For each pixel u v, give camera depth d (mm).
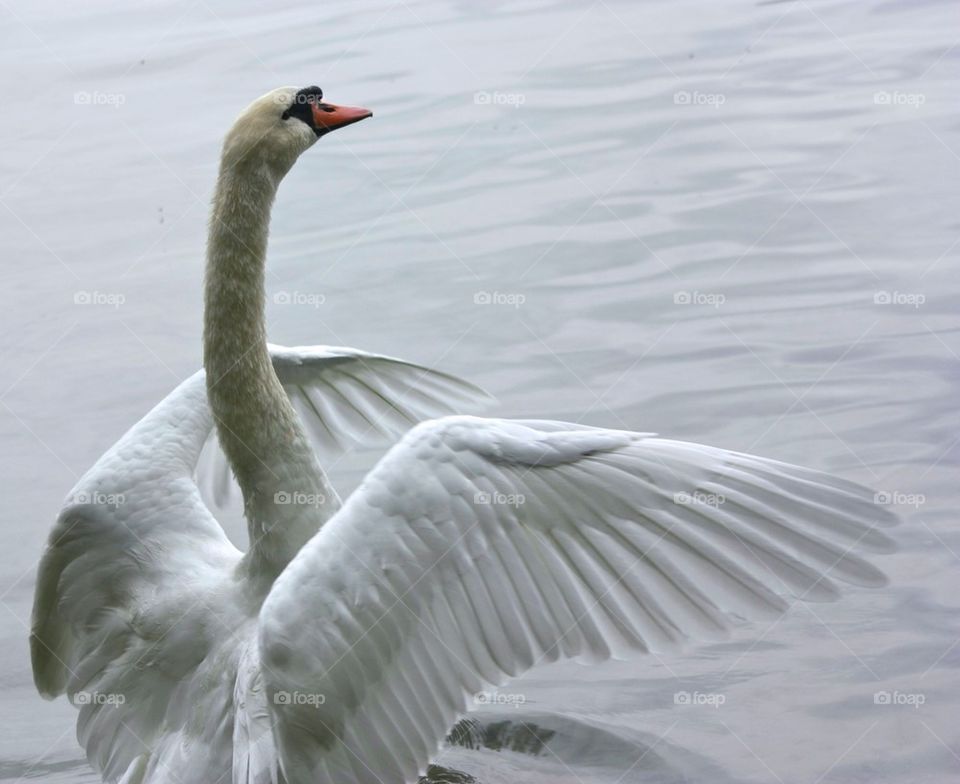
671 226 15688
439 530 6449
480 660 6523
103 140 19344
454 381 8930
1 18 24391
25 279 15617
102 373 13555
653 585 6320
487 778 8219
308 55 21828
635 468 6387
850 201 15969
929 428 11453
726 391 12266
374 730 6688
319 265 15227
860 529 6062
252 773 6719
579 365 12852
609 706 8938
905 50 20641
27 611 10312
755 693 8898
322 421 9234
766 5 23328
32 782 8695
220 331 7641
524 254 15242
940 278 14070
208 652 7480
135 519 7898
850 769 8070
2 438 12539
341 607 6488
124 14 24359
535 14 23531
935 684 8789
